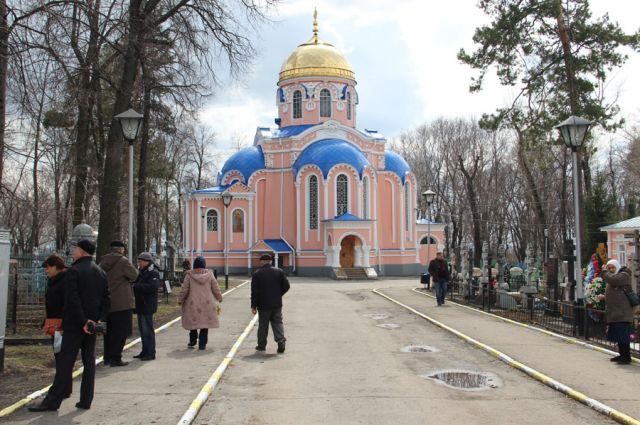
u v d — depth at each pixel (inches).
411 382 426.9
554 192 2235.5
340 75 2306.8
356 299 1139.9
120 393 395.2
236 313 879.1
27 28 593.9
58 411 352.2
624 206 1995.6
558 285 915.4
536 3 1080.8
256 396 389.7
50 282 377.1
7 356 523.5
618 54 1064.2
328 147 2143.2
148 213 1966.0
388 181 2278.5
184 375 450.9
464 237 2600.9
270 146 2246.6
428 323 770.8
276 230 2212.1
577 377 432.1
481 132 2773.1
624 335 482.9
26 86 605.3
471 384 420.8
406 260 2261.3
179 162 2192.4
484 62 1142.3
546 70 1105.4
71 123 969.5
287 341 621.0
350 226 2046.0
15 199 691.4
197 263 578.6
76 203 1018.1
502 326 724.0
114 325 484.1
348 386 414.9
